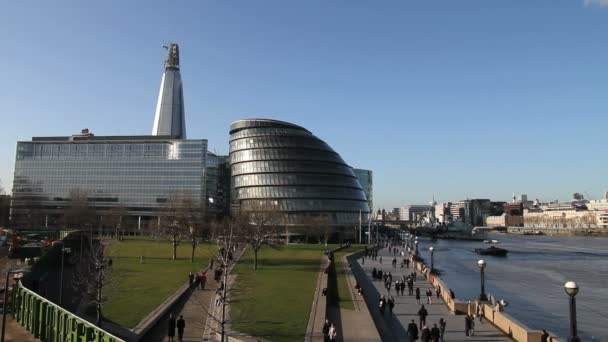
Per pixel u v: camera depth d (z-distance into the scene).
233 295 44.31
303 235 168.00
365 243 180.88
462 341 40.09
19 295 32.94
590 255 171.25
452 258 157.88
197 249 104.44
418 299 60.31
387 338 40.91
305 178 176.00
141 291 48.53
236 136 192.38
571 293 27.12
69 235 95.62
